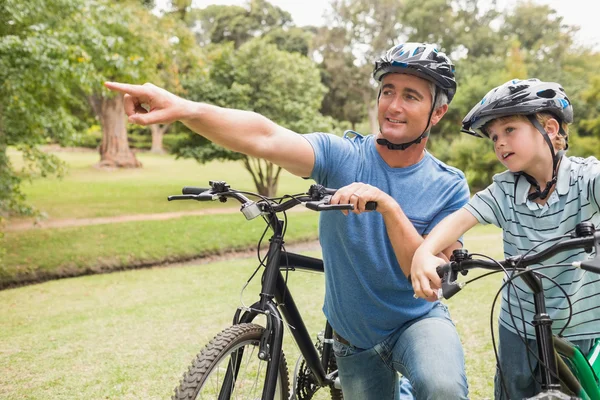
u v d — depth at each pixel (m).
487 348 4.48
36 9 8.75
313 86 19.12
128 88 2.02
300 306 5.78
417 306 2.36
